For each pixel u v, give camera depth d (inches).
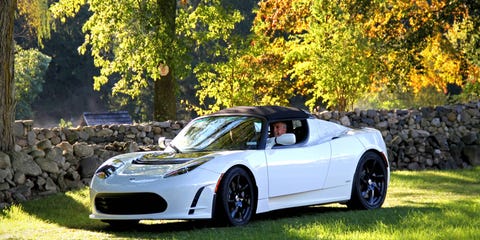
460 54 1231.5
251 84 1117.7
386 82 1190.3
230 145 433.7
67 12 1020.5
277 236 357.1
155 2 941.2
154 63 941.2
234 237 359.3
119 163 423.8
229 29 1070.4
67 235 393.1
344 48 1013.8
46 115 2588.6
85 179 624.1
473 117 944.3
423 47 1141.7
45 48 2546.8
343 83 1024.9
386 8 1146.7
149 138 779.4
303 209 498.6
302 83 1291.8
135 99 2539.4
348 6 1053.2
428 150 903.7
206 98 2341.3
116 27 957.8
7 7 560.4
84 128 730.8
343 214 458.0
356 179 480.4
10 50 569.3
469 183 730.2
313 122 470.0
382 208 494.0
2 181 541.3
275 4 1210.0
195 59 2229.3
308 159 449.4
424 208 485.7
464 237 337.7
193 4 1863.9
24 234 401.1
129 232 403.9
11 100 573.0
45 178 582.2
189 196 390.0
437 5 1177.4
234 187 408.2
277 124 448.1
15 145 580.7
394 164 893.2
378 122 900.0
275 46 1266.0
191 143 443.5
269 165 425.7
